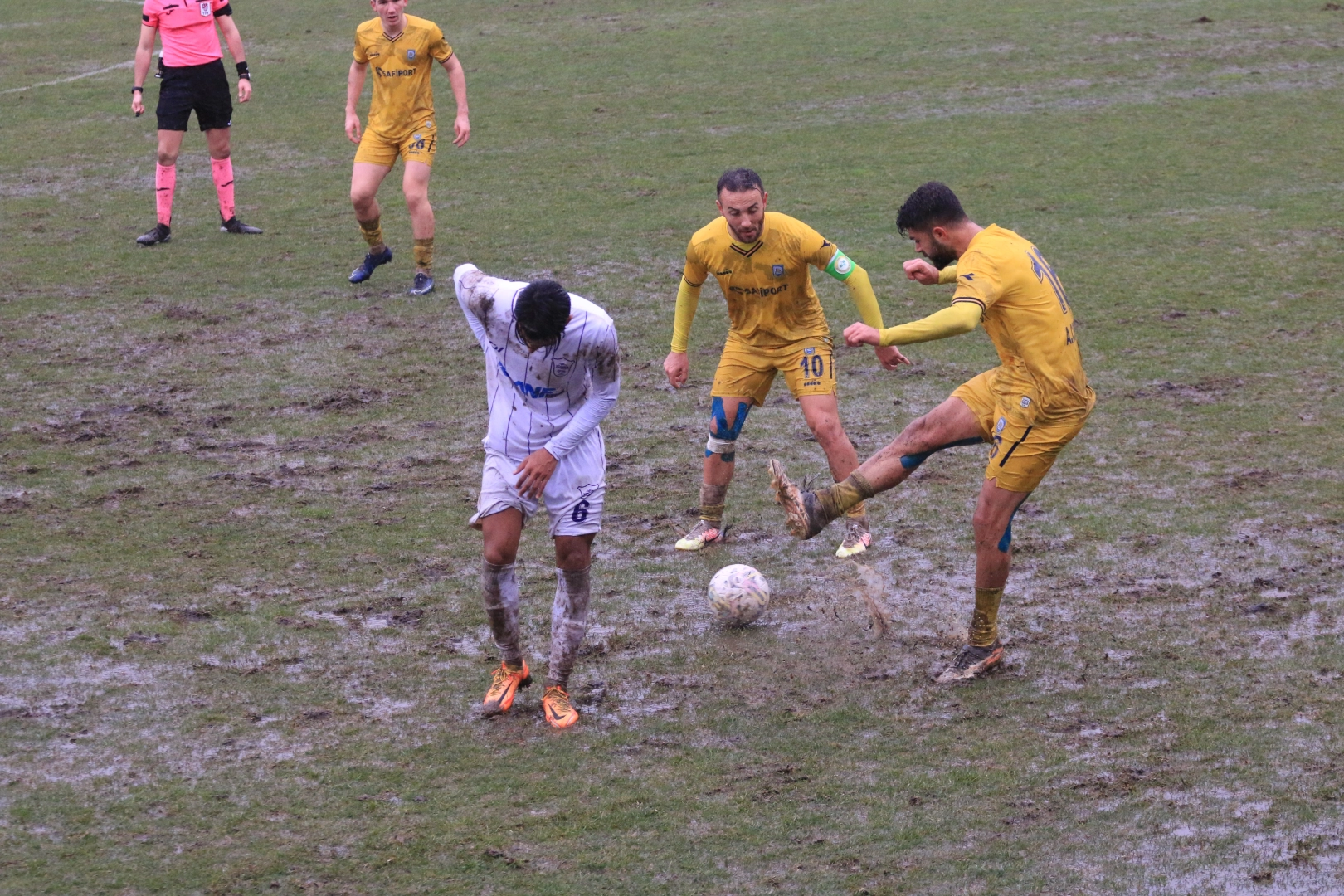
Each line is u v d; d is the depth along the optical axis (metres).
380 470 16.66
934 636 12.67
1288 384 18.80
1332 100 35.50
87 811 9.84
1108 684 11.65
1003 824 9.69
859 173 30.36
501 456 11.05
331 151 33.44
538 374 10.66
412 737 10.95
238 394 19.06
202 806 9.94
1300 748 10.55
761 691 11.70
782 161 31.50
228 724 11.09
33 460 16.72
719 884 9.03
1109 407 18.23
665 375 19.95
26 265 24.86
